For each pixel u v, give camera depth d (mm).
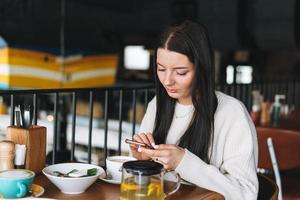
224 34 5500
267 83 4098
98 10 5145
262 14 5305
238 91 3615
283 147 2350
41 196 1231
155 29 5855
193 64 1384
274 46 5477
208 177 1340
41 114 4656
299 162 2332
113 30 5398
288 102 4535
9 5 4156
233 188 1345
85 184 1269
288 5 5070
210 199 1280
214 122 1465
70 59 4801
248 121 1468
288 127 3146
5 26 4164
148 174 1132
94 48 5117
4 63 4227
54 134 2029
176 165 1329
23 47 4301
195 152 1468
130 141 1429
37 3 4406
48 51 4555
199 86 1416
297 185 2561
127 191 1146
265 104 3406
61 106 4312
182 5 5641
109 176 1419
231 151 1435
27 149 1408
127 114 4637
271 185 1471
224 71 6227
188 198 1271
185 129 1532
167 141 1565
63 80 4742
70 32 4793
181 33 1367
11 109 1757
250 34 5492
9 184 1150
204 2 5562
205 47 1380
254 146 1447
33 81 4426
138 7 5711
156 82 1564
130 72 6523
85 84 5051
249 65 6520
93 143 3920
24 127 1443
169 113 1564
